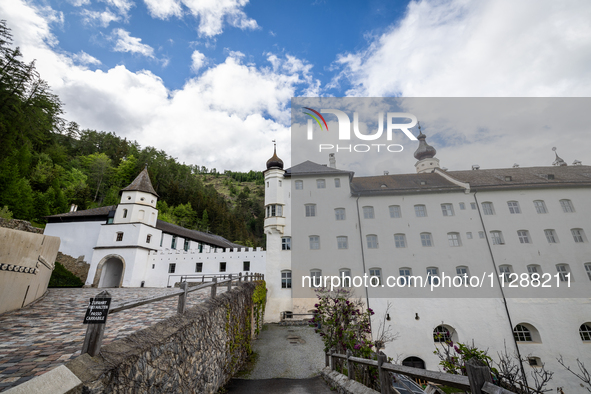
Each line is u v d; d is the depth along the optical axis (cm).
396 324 1659
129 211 3225
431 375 341
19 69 2589
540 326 1631
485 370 267
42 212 3600
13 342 414
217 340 772
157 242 3356
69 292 1405
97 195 5697
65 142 6850
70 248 3266
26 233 764
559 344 1584
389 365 455
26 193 3272
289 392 812
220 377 805
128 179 6756
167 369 434
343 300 960
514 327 1647
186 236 3853
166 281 2944
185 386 512
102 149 8138
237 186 16638
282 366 1152
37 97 3108
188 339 539
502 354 1562
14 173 3148
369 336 1468
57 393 213
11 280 691
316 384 909
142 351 356
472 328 1644
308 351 1380
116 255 3011
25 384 205
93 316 293
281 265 2375
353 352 821
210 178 18300
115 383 287
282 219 2492
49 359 337
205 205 8094
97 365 275
